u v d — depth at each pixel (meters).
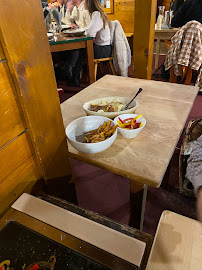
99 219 0.76
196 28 2.61
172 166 2.02
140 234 0.70
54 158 0.96
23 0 0.65
